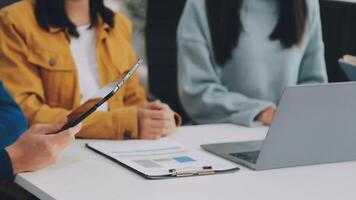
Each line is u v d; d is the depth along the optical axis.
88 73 2.38
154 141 2.02
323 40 2.60
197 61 2.52
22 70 2.26
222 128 2.26
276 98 2.60
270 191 1.54
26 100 2.22
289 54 2.56
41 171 1.68
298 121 1.71
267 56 2.57
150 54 2.62
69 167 1.72
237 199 1.47
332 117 1.75
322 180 1.65
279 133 1.70
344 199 1.50
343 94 1.73
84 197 1.47
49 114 2.19
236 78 2.57
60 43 2.33
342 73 2.59
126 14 2.52
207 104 2.49
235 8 2.52
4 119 1.88
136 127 2.04
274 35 2.55
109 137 2.04
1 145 1.83
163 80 2.63
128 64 2.49
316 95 1.69
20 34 2.28
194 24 2.52
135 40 2.59
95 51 2.40
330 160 1.82
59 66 2.32
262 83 2.58
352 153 1.85
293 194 1.52
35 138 1.68
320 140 1.77
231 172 1.70
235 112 2.42
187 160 1.78
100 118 2.05
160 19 2.58
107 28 2.43
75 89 2.36
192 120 2.56
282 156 1.74
